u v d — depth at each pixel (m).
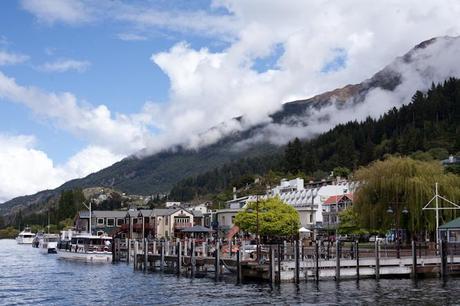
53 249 161.00
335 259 62.09
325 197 168.12
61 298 56.31
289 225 108.56
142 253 88.75
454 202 81.94
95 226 181.88
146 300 53.28
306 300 49.97
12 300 55.38
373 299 50.09
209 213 171.75
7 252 172.38
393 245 81.69
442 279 63.56
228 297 52.75
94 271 87.69
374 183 83.38
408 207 80.62
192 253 70.56
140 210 170.38
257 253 64.69
